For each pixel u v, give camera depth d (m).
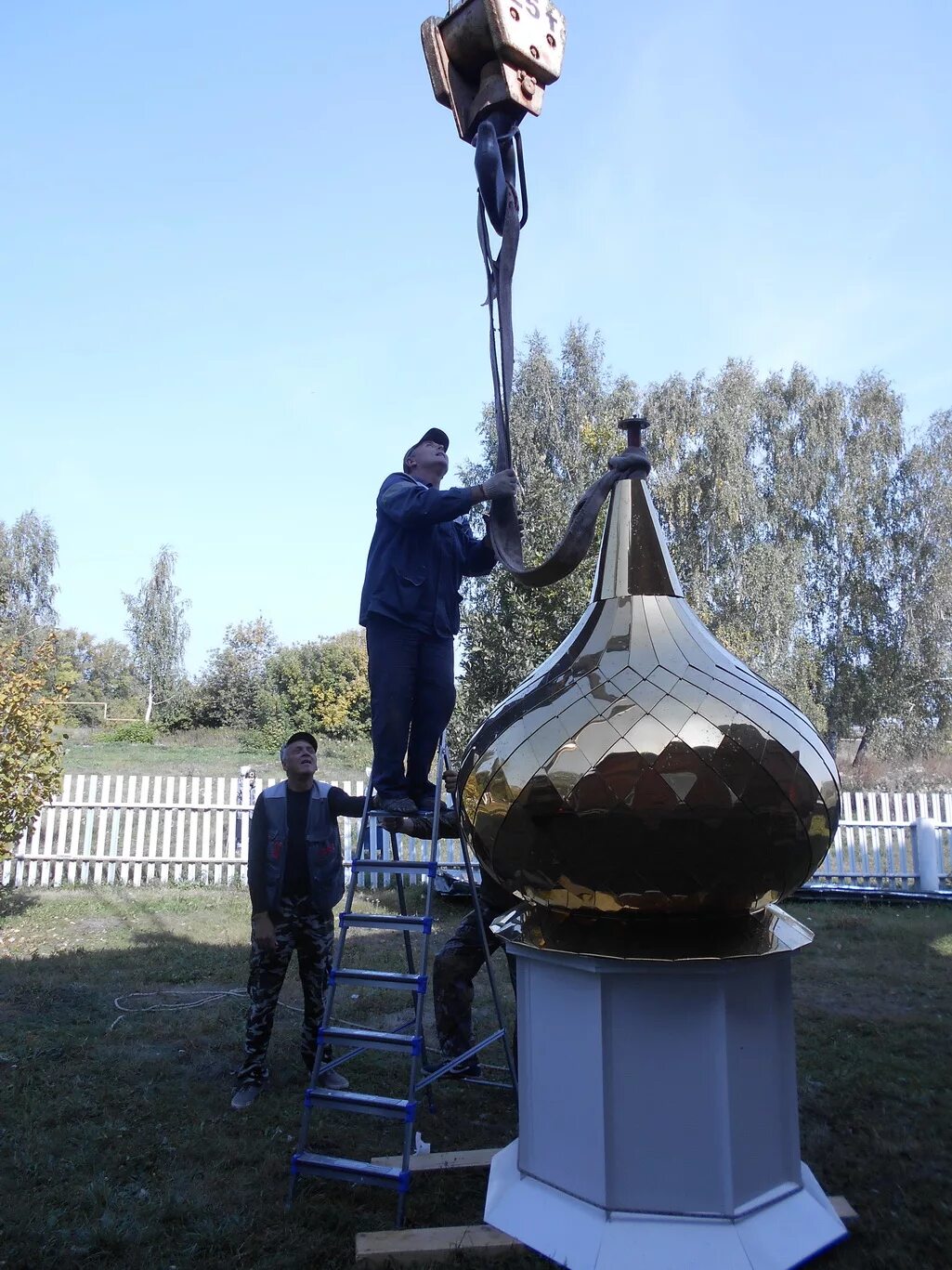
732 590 27.75
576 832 2.70
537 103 3.58
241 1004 7.08
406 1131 3.73
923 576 30.80
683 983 2.84
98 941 9.35
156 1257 3.58
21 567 55.66
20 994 7.27
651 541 3.18
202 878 12.99
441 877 11.20
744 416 28.95
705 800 2.62
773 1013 3.04
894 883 12.66
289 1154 4.47
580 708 2.81
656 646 2.93
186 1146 4.56
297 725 34.75
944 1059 5.81
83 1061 5.77
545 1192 3.04
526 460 19.41
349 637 38.91
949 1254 3.47
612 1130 2.84
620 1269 2.70
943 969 8.16
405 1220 3.82
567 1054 2.99
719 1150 2.81
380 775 4.09
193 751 32.09
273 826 5.25
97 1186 4.07
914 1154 4.42
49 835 12.78
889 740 31.03
